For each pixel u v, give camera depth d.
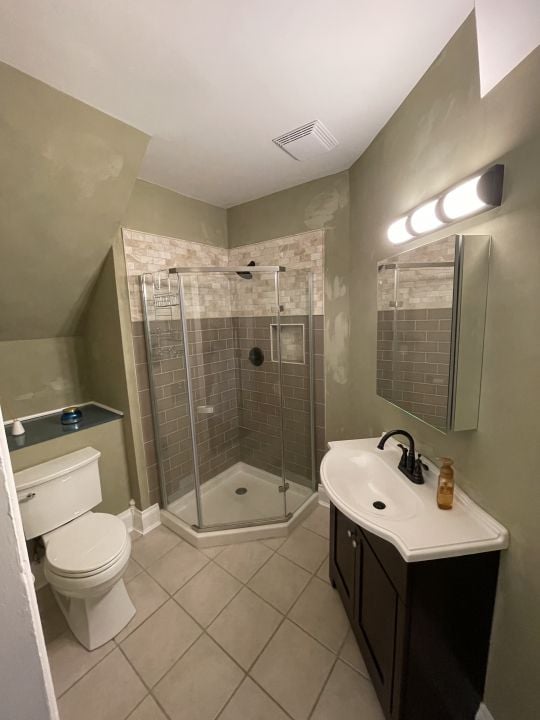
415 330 1.30
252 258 2.46
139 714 1.17
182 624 1.50
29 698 0.36
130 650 1.39
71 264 1.78
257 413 2.55
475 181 0.89
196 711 1.17
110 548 1.45
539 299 0.79
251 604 1.60
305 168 1.93
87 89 1.23
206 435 2.45
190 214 2.30
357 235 1.91
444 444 1.24
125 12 0.92
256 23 0.97
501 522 0.96
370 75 1.21
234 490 2.53
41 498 1.59
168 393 2.19
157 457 2.19
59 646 1.42
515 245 0.86
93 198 1.59
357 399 2.07
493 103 0.89
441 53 1.10
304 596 1.63
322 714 1.15
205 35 1.01
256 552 1.94
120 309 1.91
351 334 2.07
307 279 2.17
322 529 2.13
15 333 1.94
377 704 1.18
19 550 0.33
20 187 1.36
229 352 2.53
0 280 1.61
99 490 1.84
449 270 1.02
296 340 2.29
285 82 1.23
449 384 1.04
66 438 1.82
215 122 1.47
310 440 2.36
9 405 1.98
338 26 0.99
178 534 2.11
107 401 2.19
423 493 1.19
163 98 1.30
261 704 1.19
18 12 0.90
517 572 0.91
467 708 1.06
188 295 2.20
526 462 0.86
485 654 1.04
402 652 0.95
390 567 1.02
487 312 0.98
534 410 0.83
